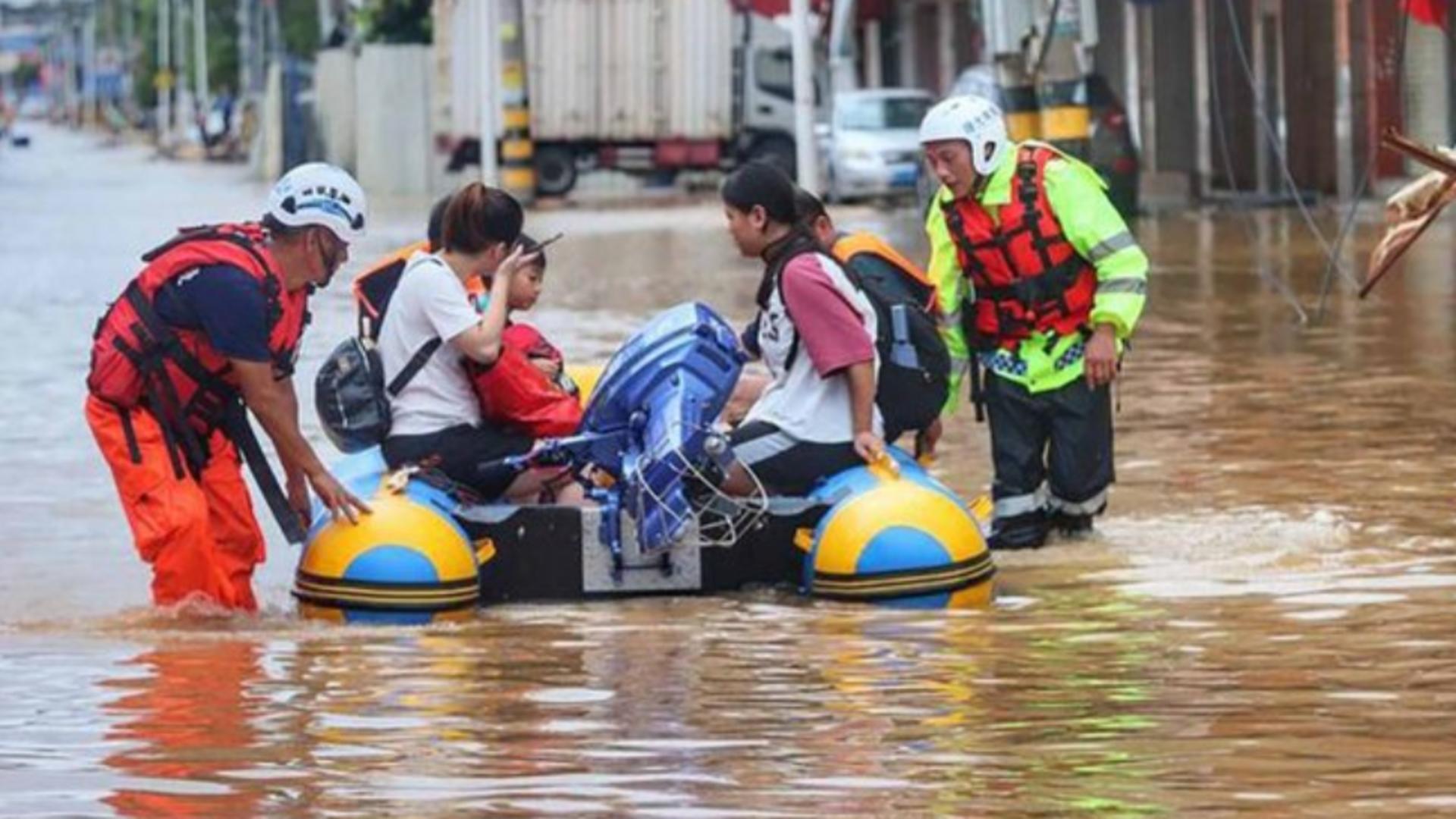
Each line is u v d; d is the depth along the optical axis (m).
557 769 14.83
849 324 20.97
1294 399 32.16
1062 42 55.72
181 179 145.12
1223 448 28.27
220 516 20.78
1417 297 45.09
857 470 21.11
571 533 20.83
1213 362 36.50
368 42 127.31
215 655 18.61
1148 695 16.61
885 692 16.91
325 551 20.14
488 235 21.34
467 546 20.33
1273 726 15.64
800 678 17.42
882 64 131.88
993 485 23.75
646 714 16.33
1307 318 42.09
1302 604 19.80
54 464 29.38
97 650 18.84
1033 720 15.95
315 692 17.12
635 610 20.42
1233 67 82.62
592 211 92.81
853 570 20.33
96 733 15.88
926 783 14.35
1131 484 26.08
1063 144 55.88
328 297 53.09
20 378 38.88
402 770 14.82
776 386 21.45
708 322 21.03
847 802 13.98
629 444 21.02
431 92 120.31
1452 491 24.94
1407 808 13.62
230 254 20.14
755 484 20.92
